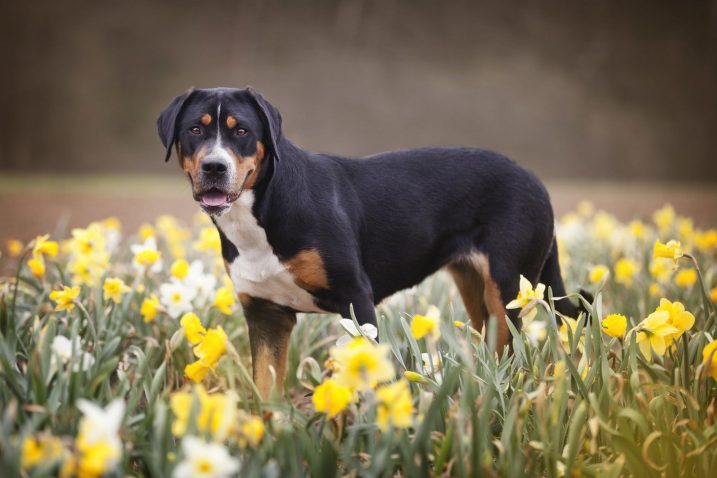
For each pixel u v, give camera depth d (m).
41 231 20.34
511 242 9.07
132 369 7.70
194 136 8.19
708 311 7.47
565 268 12.48
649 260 12.09
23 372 7.23
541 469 6.08
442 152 9.36
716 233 11.99
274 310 8.53
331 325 10.02
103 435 4.70
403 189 8.93
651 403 6.31
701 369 6.35
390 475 5.66
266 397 8.25
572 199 31.78
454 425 5.75
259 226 8.08
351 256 8.23
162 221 13.71
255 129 8.16
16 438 5.35
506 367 6.80
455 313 9.56
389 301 10.61
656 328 6.56
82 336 8.16
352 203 8.56
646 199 31.88
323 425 5.98
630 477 5.90
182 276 8.84
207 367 6.20
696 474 5.98
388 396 5.38
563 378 6.03
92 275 9.12
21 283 9.72
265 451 5.60
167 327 9.00
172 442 5.85
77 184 39.59
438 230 9.11
